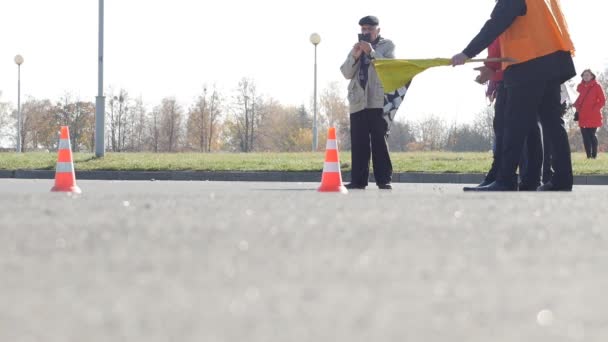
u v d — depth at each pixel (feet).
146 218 27.02
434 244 21.40
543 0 46.73
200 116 355.97
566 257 19.53
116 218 26.99
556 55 46.93
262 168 87.30
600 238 22.77
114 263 18.31
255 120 358.23
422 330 12.26
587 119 101.14
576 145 297.53
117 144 358.84
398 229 24.34
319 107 385.91
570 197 38.14
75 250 20.15
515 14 46.55
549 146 51.93
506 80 47.57
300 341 11.58
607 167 82.74
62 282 16.14
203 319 12.98
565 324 12.76
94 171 90.17
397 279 16.55
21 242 21.44
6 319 12.94
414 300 14.55
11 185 71.15
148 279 16.47
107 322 12.72
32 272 17.22
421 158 99.25
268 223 25.63
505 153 47.65
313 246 20.90
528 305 14.21
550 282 16.39
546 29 46.73
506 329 12.39
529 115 47.21
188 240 21.83
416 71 50.37
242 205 32.48
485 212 29.68
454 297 14.83
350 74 56.49
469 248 20.76
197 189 61.77
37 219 26.68
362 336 11.86
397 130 322.75
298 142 376.48
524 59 46.78
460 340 11.69
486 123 302.86
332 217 27.53
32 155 108.99
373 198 37.37
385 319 13.00
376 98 56.08
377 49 55.98
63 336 11.77
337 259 18.94
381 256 19.40
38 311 13.53
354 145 56.80
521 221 26.76
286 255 19.48
